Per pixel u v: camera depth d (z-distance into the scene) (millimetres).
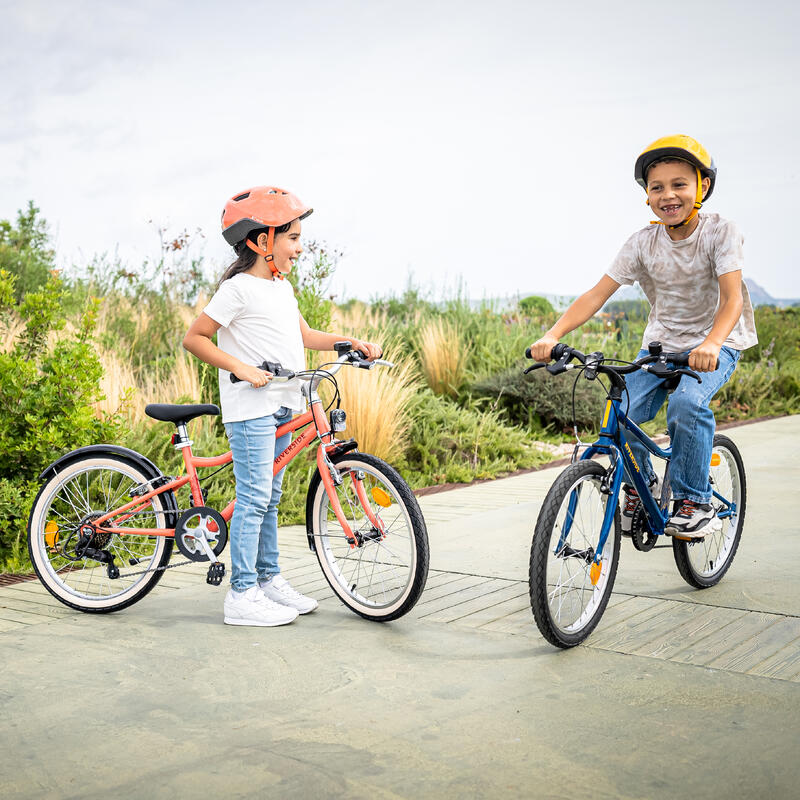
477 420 9438
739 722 2795
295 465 7039
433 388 10656
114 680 3273
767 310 17781
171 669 3381
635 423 3846
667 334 4039
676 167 3719
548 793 2383
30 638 3768
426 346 10844
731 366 3959
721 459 4430
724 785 2404
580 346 12047
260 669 3369
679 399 3809
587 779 2455
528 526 5895
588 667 3316
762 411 12680
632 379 4043
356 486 4059
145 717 2936
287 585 4156
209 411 4070
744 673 3209
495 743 2691
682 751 2607
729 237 3752
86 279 10844
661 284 3979
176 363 8523
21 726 2877
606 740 2693
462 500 6930
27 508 5199
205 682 3244
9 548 5195
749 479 7262
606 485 3639
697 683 3127
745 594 4215
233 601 3951
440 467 8219
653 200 3793
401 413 8367
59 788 2461
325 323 8859
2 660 3498
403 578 4578
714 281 3879
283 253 3947
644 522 3951
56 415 5500
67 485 5266
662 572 4664
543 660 3406
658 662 3344
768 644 3508
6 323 7418
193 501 4125
